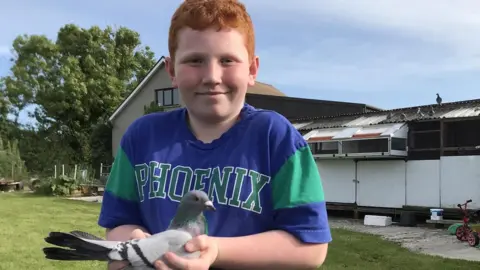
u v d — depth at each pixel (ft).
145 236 5.39
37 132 134.41
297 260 5.44
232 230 5.59
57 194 72.38
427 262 24.48
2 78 137.28
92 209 49.29
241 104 5.95
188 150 6.00
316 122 53.11
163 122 6.42
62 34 134.62
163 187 5.88
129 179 6.33
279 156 5.84
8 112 135.85
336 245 28.94
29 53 134.00
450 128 41.75
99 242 5.03
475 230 31.55
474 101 42.11
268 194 5.76
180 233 5.04
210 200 5.65
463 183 38.81
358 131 44.32
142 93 91.30
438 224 39.60
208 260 4.91
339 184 46.91
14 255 23.91
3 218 39.91
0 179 84.74
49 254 5.03
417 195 41.50
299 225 5.57
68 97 128.47
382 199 43.73
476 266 23.76
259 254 5.28
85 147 115.65
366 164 44.96
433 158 41.86
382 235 35.32
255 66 6.14
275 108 68.80
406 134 42.22
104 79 132.87
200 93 5.68
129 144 6.46
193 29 5.56
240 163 5.78
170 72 6.19
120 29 140.77
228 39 5.56
